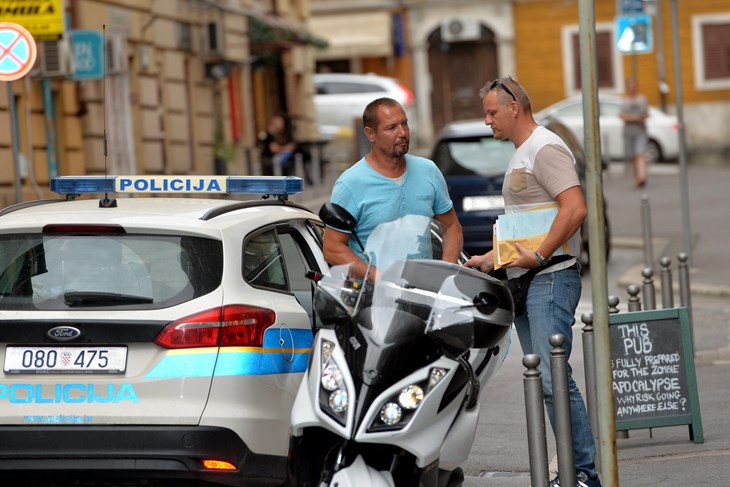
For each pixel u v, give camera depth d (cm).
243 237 1884
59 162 5669
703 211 6856
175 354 1781
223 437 1775
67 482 1792
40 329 1783
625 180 9075
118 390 1772
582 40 1655
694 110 12781
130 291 1803
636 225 6412
